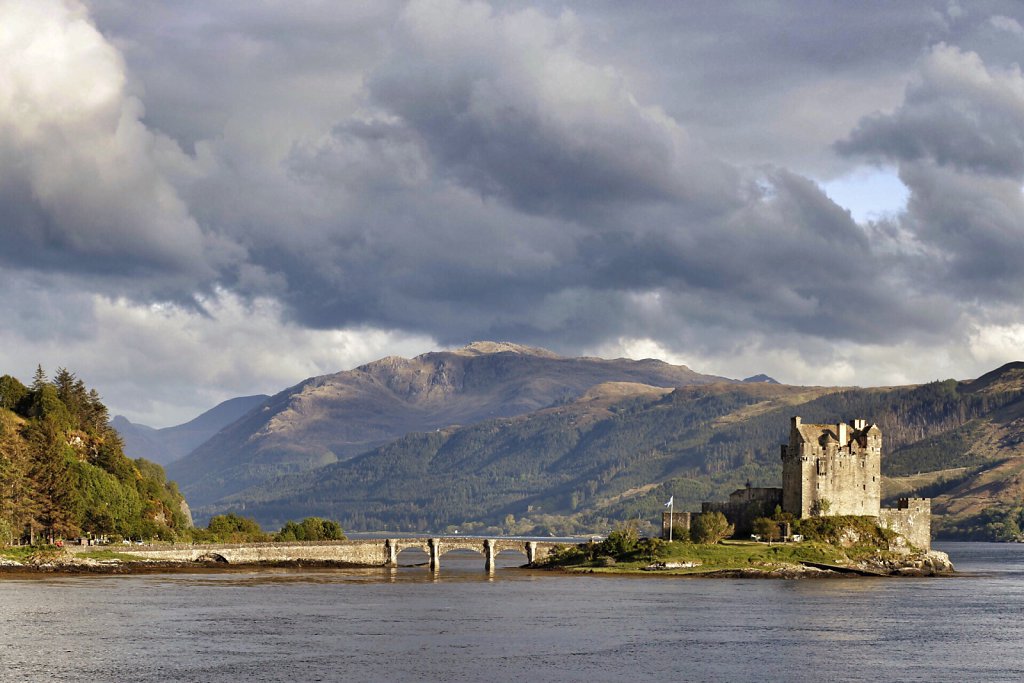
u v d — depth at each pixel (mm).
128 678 163375
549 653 187000
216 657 179500
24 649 183625
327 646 190875
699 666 177500
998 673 174500
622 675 170250
